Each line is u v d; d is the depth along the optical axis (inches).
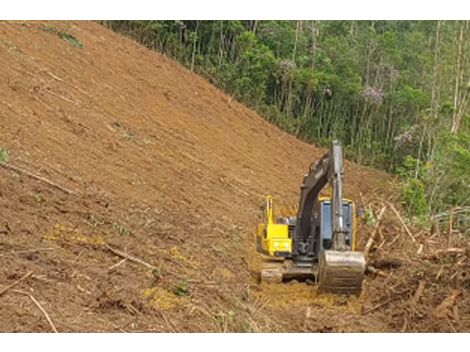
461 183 890.1
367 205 808.3
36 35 861.2
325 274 432.1
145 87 999.6
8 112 561.3
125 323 315.0
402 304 425.7
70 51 895.7
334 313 423.5
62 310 310.8
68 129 626.8
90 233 422.3
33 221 399.5
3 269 330.3
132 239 442.9
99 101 791.1
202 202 665.6
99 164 589.6
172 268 415.5
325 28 1604.3
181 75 1189.7
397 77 1539.1
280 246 500.1
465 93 1033.5
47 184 466.9
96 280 354.3
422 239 647.1
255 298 443.8
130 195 553.9
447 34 1318.9
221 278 442.0
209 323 345.4
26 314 297.4
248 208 749.3
